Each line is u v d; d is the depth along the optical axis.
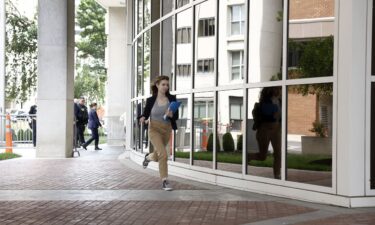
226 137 11.03
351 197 8.25
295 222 7.27
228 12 11.07
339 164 8.38
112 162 17.28
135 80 18.16
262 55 10.02
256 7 10.23
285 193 9.40
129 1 20.95
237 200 9.24
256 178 10.11
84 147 24.56
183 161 12.84
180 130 13.05
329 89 8.59
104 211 8.27
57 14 19.55
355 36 8.19
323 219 7.43
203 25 12.05
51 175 13.26
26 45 44.12
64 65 19.58
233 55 10.91
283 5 9.47
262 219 7.54
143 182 11.84
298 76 9.17
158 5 15.33
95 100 67.56
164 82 10.70
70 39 19.89
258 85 10.06
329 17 8.61
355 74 8.21
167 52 14.10
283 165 9.44
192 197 9.61
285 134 9.38
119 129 28.95
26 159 18.58
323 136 8.70
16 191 10.45
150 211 8.24
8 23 43.75
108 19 33.00
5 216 7.88
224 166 11.08
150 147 15.09
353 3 8.16
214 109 11.45
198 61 12.23
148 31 16.11
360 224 7.07
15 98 45.09
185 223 7.34
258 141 10.08
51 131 19.55
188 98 12.66
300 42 9.13
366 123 8.29
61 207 8.62
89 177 12.83
